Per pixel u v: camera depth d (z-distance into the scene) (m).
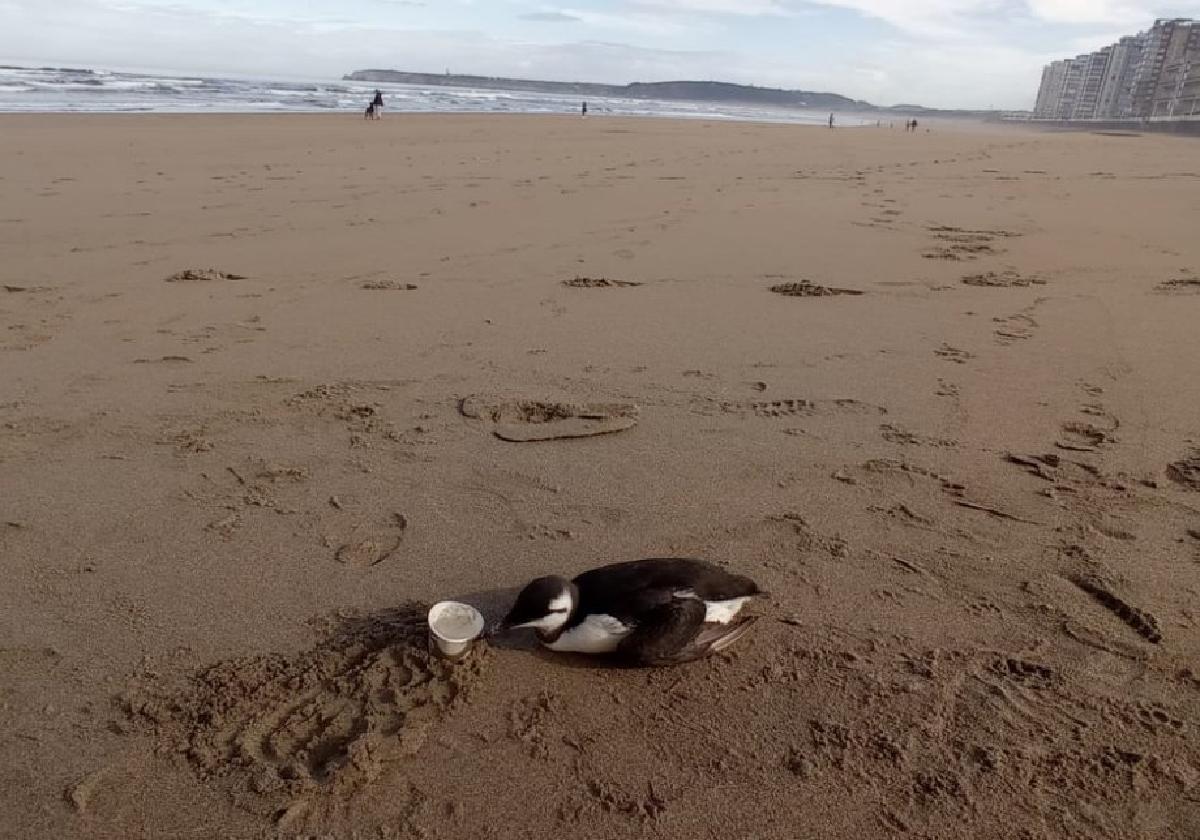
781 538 1.44
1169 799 0.95
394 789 0.94
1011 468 1.69
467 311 2.65
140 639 1.17
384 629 1.19
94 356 2.18
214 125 9.49
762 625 1.22
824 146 11.27
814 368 2.21
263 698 1.06
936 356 2.32
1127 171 8.34
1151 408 1.98
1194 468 1.69
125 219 3.89
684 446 1.76
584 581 1.15
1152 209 5.22
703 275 3.19
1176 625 1.23
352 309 2.64
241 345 2.29
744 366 2.22
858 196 5.55
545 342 2.38
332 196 4.79
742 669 1.14
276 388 2.01
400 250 3.47
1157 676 1.13
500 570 1.34
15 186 4.59
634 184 5.82
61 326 2.40
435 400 1.97
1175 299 2.94
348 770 0.95
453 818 0.91
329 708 1.04
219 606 1.24
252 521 1.46
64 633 1.18
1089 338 2.49
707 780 0.97
